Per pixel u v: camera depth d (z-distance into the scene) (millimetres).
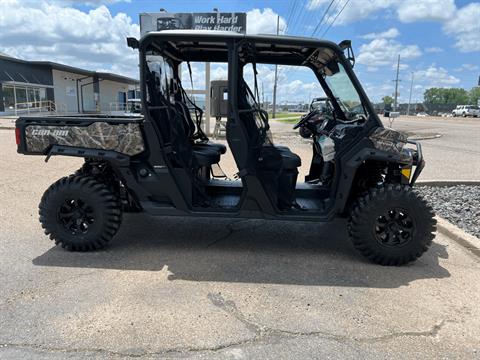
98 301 3039
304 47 3791
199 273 3561
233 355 2473
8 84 28281
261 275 3557
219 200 4336
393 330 2775
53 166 8586
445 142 15477
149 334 2652
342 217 4121
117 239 4340
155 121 3814
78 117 3965
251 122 3816
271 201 3826
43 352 2455
